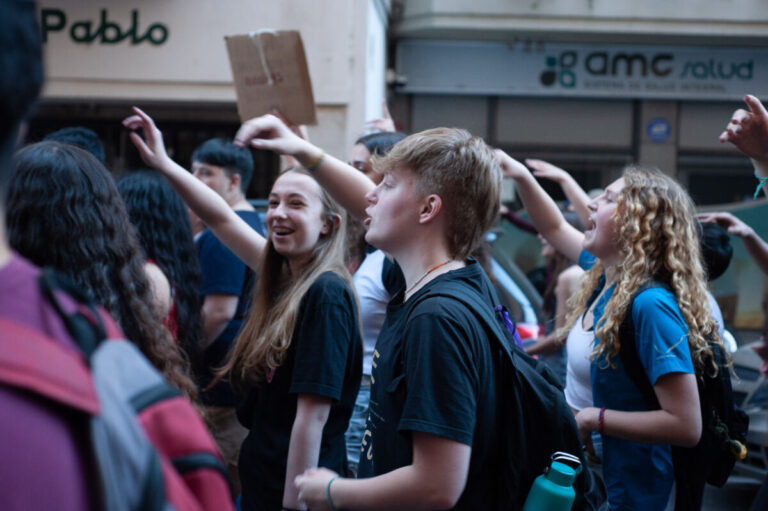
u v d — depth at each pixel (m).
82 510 0.62
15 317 0.64
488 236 5.23
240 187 3.76
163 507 0.67
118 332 0.79
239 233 2.38
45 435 0.61
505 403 1.51
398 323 1.58
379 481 1.44
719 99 10.25
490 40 10.02
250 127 1.89
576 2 9.27
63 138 3.03
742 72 10.17
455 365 1.41
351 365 2.23
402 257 1.65
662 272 2.16
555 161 10.40
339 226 2.31
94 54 7.35
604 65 10.12
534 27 9.31
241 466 2.27
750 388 4.30
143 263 1.74
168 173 2.22
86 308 0.74
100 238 1.58
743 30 9.35
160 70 7.35
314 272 2.21
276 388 2.20
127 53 7.36
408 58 10.10
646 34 9.47
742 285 7.62
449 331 1.43
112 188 1.65
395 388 1.49
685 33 9.38
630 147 10.39
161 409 0.76
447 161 1.59
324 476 1.54
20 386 0.60
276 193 2.29
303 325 2.14
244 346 2.35
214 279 3.19
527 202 2.80
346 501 1.48
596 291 2.49
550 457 1.53
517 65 10.12
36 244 1.52
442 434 1.38
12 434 0.59
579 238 2.79
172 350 1.73
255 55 2.50
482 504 1.51
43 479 0.60
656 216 2.17
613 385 2.12
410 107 10.33
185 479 0.75
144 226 2.63
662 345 2.00
